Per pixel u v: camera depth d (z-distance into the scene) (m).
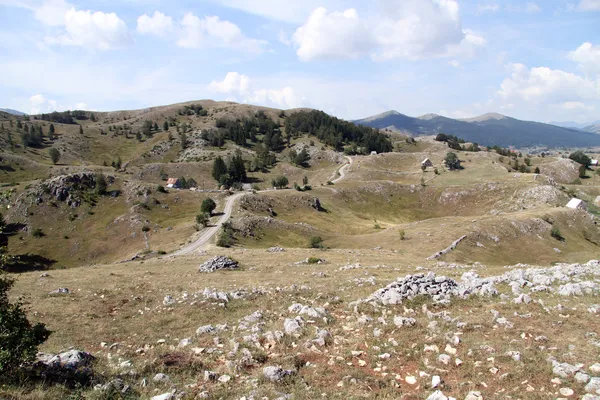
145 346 17.67
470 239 92.31
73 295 29.95
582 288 21.03
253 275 39.31
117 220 147.25
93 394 11.16
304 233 115.50
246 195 157.88
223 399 11.58
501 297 20.53
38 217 148.25
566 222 119.88
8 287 12.64
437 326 16.59
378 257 57.75
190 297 27.00
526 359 12.91
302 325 18.38
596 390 10.58
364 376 12.67
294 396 11.45
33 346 12.29
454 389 11.48
